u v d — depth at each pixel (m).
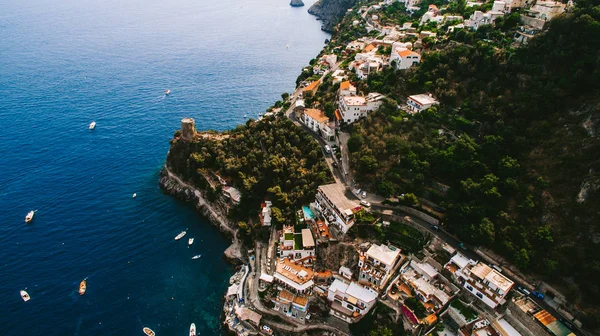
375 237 101.75
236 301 101.94
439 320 87.44
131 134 178.12
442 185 105.62
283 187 126.06
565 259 81.88
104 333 93.25
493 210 94.50
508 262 89.75
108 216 130.00
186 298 104.50
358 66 167.12
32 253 112.81
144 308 100.56
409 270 96.44
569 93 98.00
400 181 110.94
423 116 119.62
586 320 75.81
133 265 112.44
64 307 98.25
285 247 106.12
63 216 127.88
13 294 100.25
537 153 96.50
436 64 131.25
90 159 158.75
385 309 90.88
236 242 122.00
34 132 175.75
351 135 127.88
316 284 99.75
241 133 146.88
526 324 79.31
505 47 121.12
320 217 112.75
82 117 191.25
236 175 135.00
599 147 86.75
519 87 108.31
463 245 96.06
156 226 128.12
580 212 84.06
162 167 156.12
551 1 133.38
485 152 103.50
